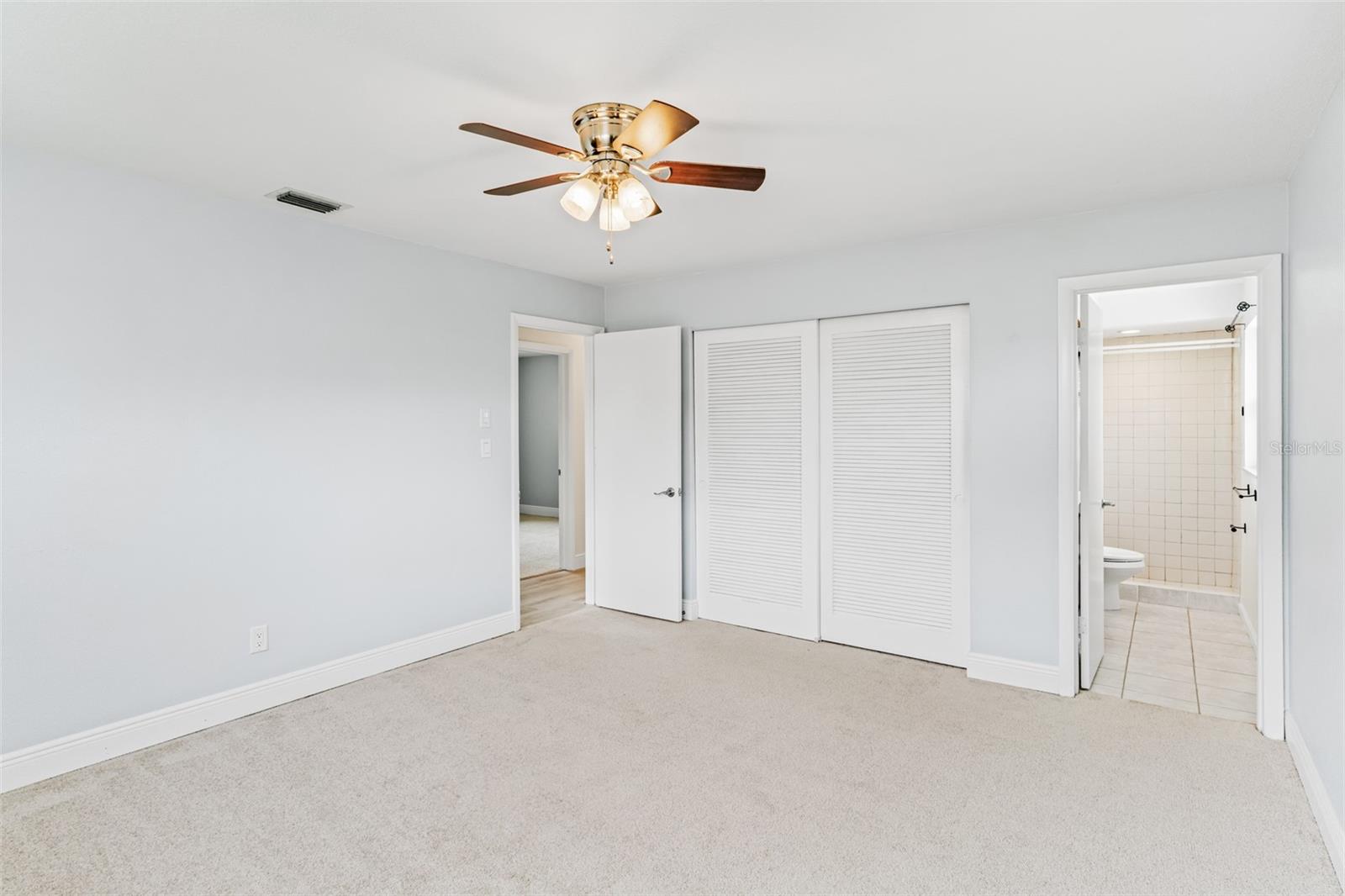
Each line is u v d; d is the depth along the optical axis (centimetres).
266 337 312
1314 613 231
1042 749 271
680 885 193
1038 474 329
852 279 387
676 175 205
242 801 236
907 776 251
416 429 375
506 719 301
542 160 257
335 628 340
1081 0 159
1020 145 244
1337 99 200
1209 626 444
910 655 379
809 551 412
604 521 488
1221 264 288
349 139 238
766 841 212
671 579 454
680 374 448
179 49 181
